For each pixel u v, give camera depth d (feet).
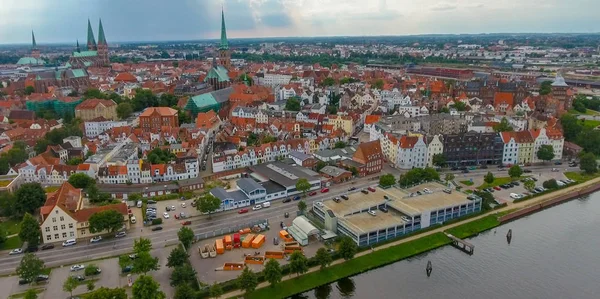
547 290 636.48
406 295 625.00
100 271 635.25
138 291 540.93
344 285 650.43
